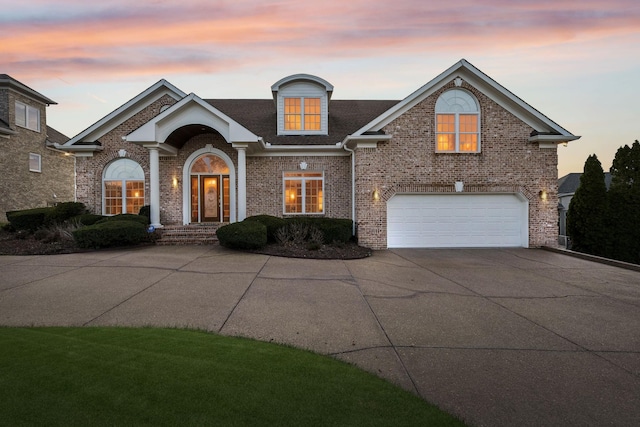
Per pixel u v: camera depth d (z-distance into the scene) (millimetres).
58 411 2568
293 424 2490
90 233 10633
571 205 15195
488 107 13102
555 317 5414
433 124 13039
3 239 12094
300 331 4637
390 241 13109
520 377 3490
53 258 9500
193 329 4598
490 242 13289
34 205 19297
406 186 12977
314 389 3025
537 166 13172
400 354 3988
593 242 14336
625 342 4465
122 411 2590
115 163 15141
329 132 15867
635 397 3148
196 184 15156
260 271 8297
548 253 12039
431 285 7371
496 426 2672
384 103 19141
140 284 6887
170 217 14875
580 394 3186
